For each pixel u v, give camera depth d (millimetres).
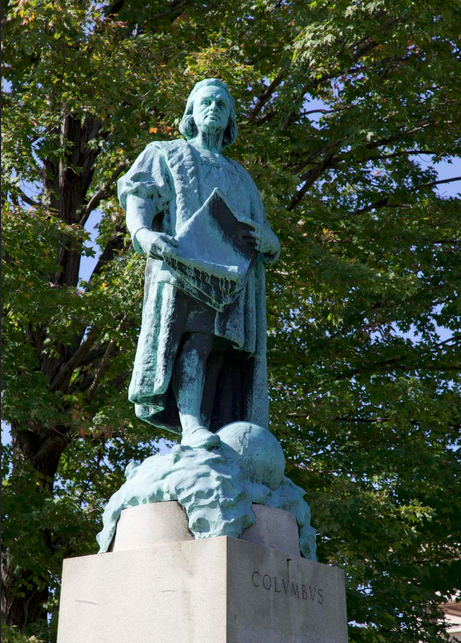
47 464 17094
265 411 7098
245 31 18438
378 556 15586
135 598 5684
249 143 16141
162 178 7156
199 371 6723
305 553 6355
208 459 6070
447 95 18688
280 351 18047
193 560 5582
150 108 16547
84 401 16688
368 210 20109
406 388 16688
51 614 16250
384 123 17688
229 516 5824
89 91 16516
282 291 16688
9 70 17922
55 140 17344
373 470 16203
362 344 18812
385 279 16500
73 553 15852
